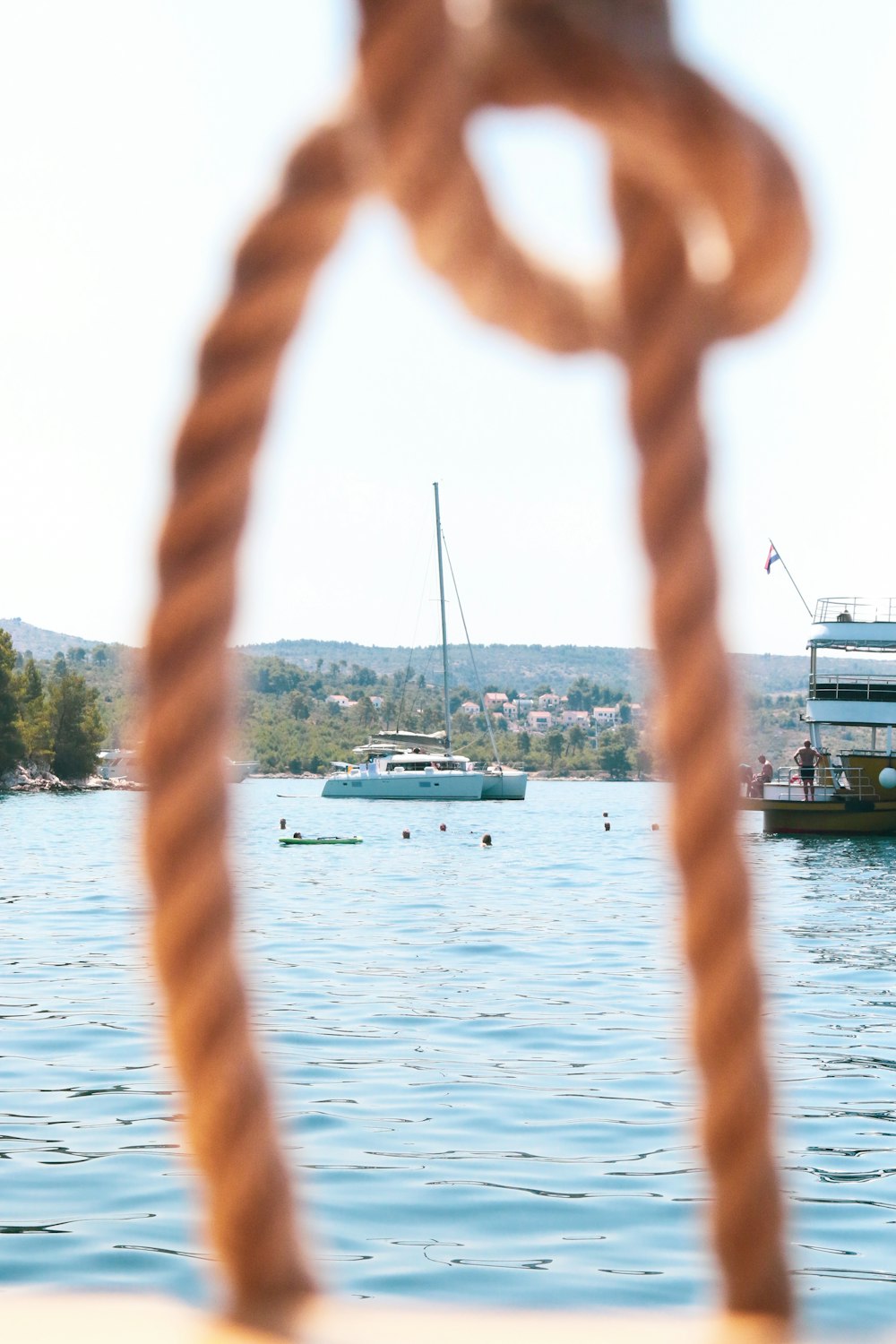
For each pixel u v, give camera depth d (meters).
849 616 48.91
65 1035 14.01
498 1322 1.19
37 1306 1.26
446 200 0.98
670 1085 11.84
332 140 1.00
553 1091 11.61
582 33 0.90
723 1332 1.13
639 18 0.93
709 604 1.04
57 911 27.64
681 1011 1.10
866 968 20.02
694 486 1.05
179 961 1.07
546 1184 8.95
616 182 1.05
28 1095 11.38
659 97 0.92
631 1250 7.67
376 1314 1.17
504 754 157.88
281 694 156.38
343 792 88.06
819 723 49.12
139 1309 1.24
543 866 41.91
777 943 23.27
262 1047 1.12
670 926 1.08
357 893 32.91
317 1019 15.27
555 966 19.94
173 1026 1.08
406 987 17.78
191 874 1.05
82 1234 7.86
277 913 28.08
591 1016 15.47
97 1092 11.46
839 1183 9.07
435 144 0.92
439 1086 11.80
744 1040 1.09
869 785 48.94
